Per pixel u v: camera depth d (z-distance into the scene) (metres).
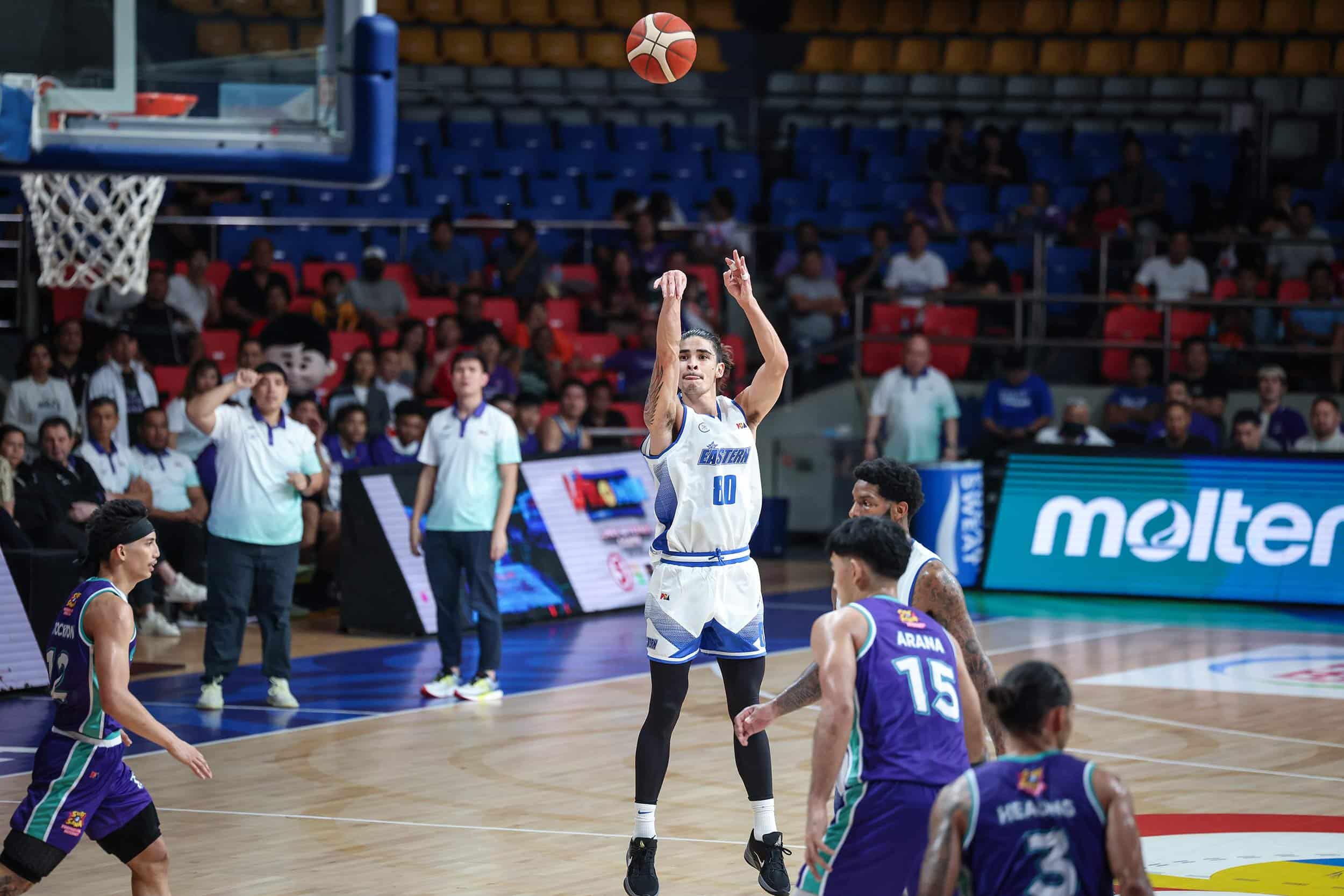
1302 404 27.44
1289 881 9.67
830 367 28.94
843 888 6.89
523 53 35.69
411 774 12.88
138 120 9.98
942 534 23.77
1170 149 35.03
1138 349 27.39
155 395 22.45
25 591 16.73
